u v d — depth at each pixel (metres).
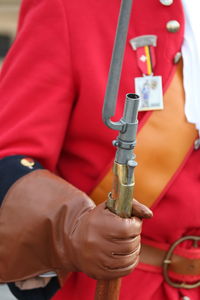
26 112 1.56
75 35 1.54
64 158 1.66
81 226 1.37
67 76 1.55
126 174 1.27
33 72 1.56
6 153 1.54
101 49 1.55
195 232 1.66
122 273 1.34
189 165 1.60
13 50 1.61
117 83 1.18
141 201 1.57
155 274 1.67
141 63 1.55
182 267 1.66
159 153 1.55
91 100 1.55
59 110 1.55
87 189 1.62
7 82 1.58
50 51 1.55
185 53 1.56
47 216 1.44
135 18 1.56
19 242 1.46
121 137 1.24
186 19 1.58
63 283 1.53
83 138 1.60
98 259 1.33
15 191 1.49
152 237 1.64
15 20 5.96
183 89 1.56
